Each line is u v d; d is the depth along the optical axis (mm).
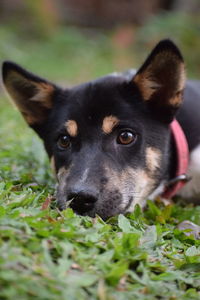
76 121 760
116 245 583
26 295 501
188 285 586
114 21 2945
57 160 778
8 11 2809
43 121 830
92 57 2412
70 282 525
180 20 2424
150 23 2516
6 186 685
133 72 911
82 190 682
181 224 707
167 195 836
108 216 707
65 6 2965
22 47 2471
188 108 856
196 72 2154
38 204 648
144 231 649
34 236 561
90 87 784
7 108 1230
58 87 816
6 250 528
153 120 784
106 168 726
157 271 588
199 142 846
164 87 779
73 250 563
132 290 550
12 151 892
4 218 572
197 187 851
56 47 2504
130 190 745
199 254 627
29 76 812
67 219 611
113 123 753
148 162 774
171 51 762
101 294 523
